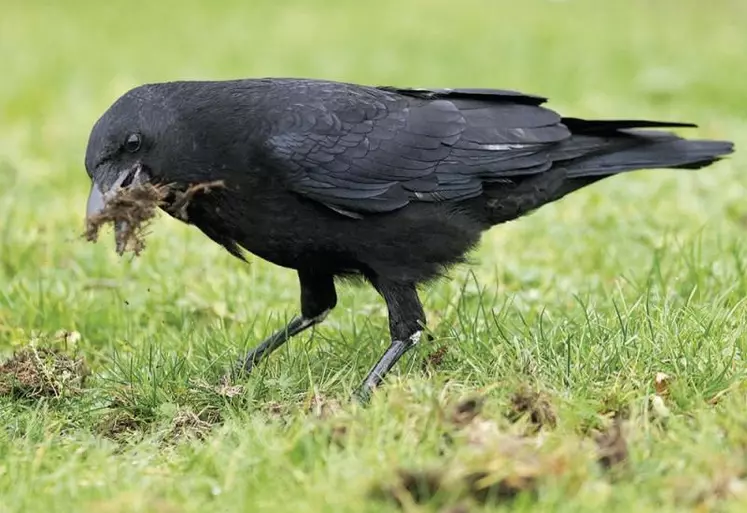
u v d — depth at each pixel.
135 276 13.62
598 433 8.50
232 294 12.79
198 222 10.25
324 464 8.09
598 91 24.17
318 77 25.61
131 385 10.17
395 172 10.37
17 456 8.65
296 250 10.31
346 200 10.16
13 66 26.91
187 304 12.52
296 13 34.06
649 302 10.91
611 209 15.20
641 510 7.18
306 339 11.55
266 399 9.84
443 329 10.98
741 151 18.23
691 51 28.25
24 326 12.38
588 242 14.02
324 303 10.99
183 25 32.34
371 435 8.29
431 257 10.55
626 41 29.66
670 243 13.62
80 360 10.73
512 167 10.73
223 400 9.86
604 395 9.18
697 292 11.89
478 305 11.22
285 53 28.38
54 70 26.48
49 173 17.89
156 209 9.62
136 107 9.84
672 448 8.09
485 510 7.26
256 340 11.44
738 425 8.20
